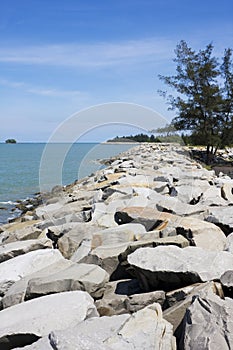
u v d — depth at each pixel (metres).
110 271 4.10
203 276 3.32
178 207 5.96
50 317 2.90
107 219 5.68
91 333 2.55
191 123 21.70
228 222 5.15
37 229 6.12
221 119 21.75
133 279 3.83
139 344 2.43
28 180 18.78
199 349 2.38
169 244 4.19
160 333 2.54
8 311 3.07
